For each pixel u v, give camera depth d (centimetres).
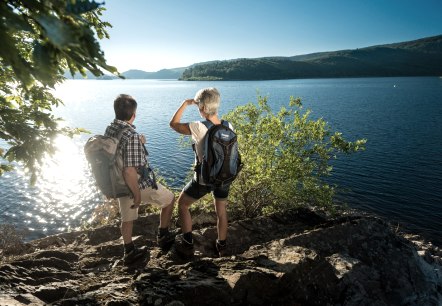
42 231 2558
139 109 12188
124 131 397
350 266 525
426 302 561
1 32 110
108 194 415
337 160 4191
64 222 2730
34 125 347
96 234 707
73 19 137
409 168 3869
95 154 396
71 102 16350
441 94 15388
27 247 971
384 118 8069
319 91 19525
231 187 1009
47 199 3195
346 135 5962
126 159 393
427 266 650
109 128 407
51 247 750
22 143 330
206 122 425
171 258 496
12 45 113
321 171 1053
